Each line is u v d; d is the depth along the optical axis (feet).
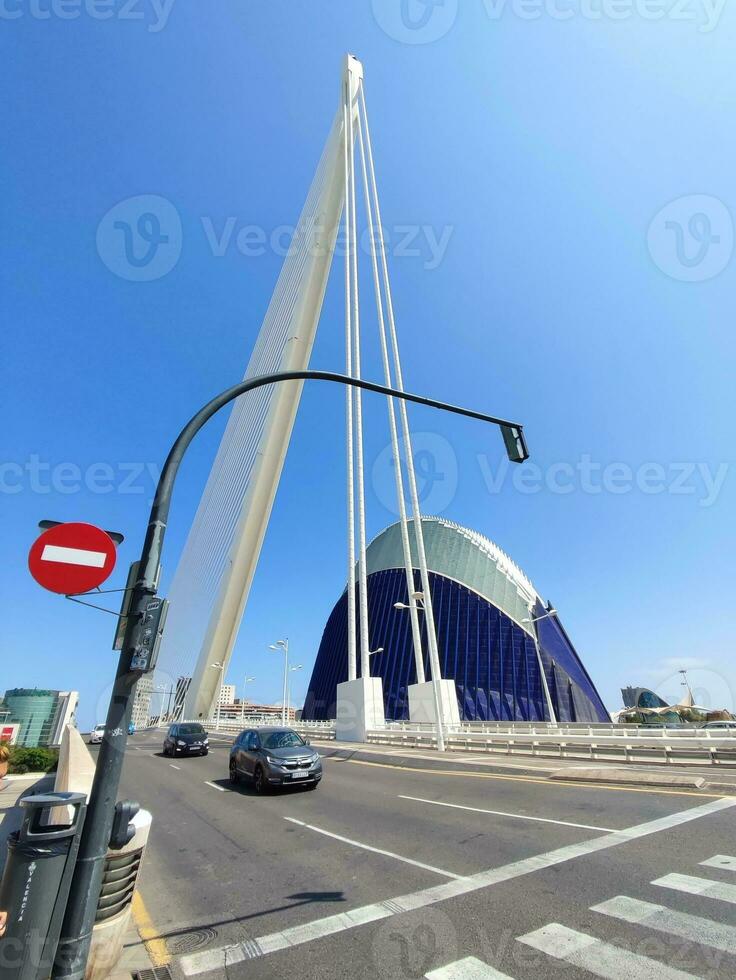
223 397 18.52
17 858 11.62
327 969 13.71
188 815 36.35
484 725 145.48
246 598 163.84
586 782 41.60
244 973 13.78
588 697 224.74
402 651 224.74
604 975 12.63
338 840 27.17
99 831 12.29
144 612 13.89
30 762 62.54
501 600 236.84
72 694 138.21
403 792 41.24
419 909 17.20
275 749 46.78
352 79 162.50
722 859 20.39
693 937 14.19
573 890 17.98
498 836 25.85
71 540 14.03
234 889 20.54
